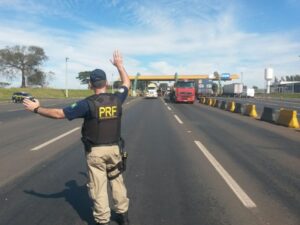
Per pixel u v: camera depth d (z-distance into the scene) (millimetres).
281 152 12203
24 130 18328
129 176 8789
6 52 119438
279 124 21891
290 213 6340
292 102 60531
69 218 6094
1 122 22938
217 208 6551
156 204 6758
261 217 6133
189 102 53938
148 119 24453
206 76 103188
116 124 5438
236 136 16188
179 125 20703
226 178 8633
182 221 5941
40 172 9203
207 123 22156
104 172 5512
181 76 104500
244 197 7188
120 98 5594
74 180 8445
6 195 7324
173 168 9672
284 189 7773
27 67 120625
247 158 11117
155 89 80438
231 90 97562
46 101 62125
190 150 12430
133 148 12789
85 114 5332
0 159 10828
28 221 5969
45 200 7008
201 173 9125
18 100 61094
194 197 7172
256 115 28078
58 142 14156
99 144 5352
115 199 5688
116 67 5938
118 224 5832
